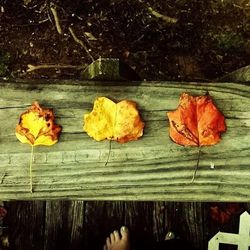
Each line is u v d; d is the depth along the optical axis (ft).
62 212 1.70
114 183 1.28
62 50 2.04
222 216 1.67
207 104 1.24
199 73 2.01
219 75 2.00
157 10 2.02
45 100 1.29
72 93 1.29
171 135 1.26
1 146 1.29
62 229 1.70
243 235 1.63
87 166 1.28
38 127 1.25
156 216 1.69
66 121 1.29
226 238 1.65
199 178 1.27
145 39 2.02
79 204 1.69
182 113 1.24
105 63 1.27
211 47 2.00
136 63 2.02
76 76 2.03
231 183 1.27
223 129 1.25
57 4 2.06
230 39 2.00
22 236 1.71
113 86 1.28
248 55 1.99
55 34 2.05
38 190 1.30
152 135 1.28
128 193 1.29
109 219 1.69
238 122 1.27
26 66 2.04
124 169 1.28
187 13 2.02
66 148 1.29
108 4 2.04
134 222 1.69
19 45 2.05
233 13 2.00
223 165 1.27
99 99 1.26
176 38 2.01
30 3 2.06
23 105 1.29
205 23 2.01
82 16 2.05
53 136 1.26
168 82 1.28
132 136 1.26
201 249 1.68
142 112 1.28
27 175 1.29
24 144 1.29
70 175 1.29
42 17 2.05
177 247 1.62
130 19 2.03
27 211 1.71
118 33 2.03
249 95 1.27
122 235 1.67
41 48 2.05
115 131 1.25
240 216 1.63
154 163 1.28
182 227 1.69
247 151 1.27
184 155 1.27
